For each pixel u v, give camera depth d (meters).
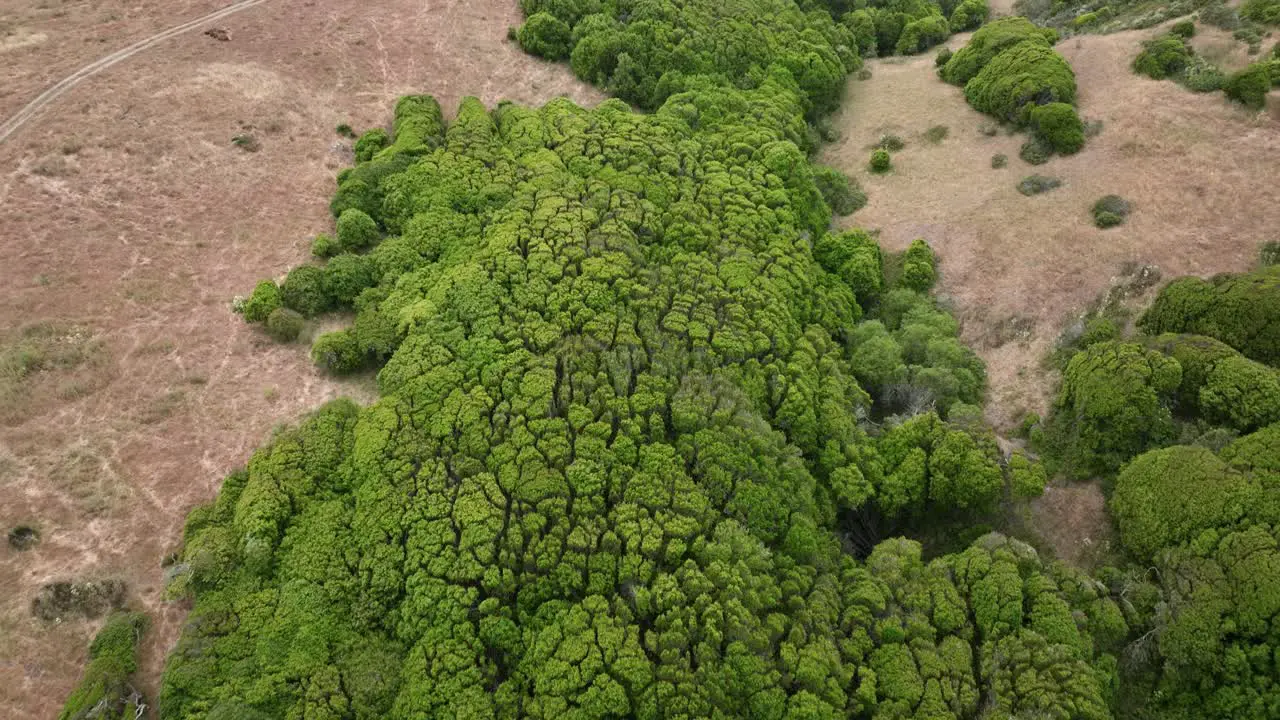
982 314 43.56
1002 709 26.81
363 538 29.30
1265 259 40.72
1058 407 37.97
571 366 34.31
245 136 47.41
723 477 31.39
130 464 31.97
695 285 39.69
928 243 48.41
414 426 32.53
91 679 25.25
